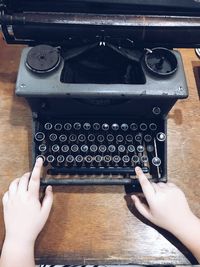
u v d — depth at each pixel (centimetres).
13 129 46
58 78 38
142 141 44
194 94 49
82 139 42
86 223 41
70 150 42
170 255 40
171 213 39
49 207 40
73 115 44
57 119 44
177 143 46
